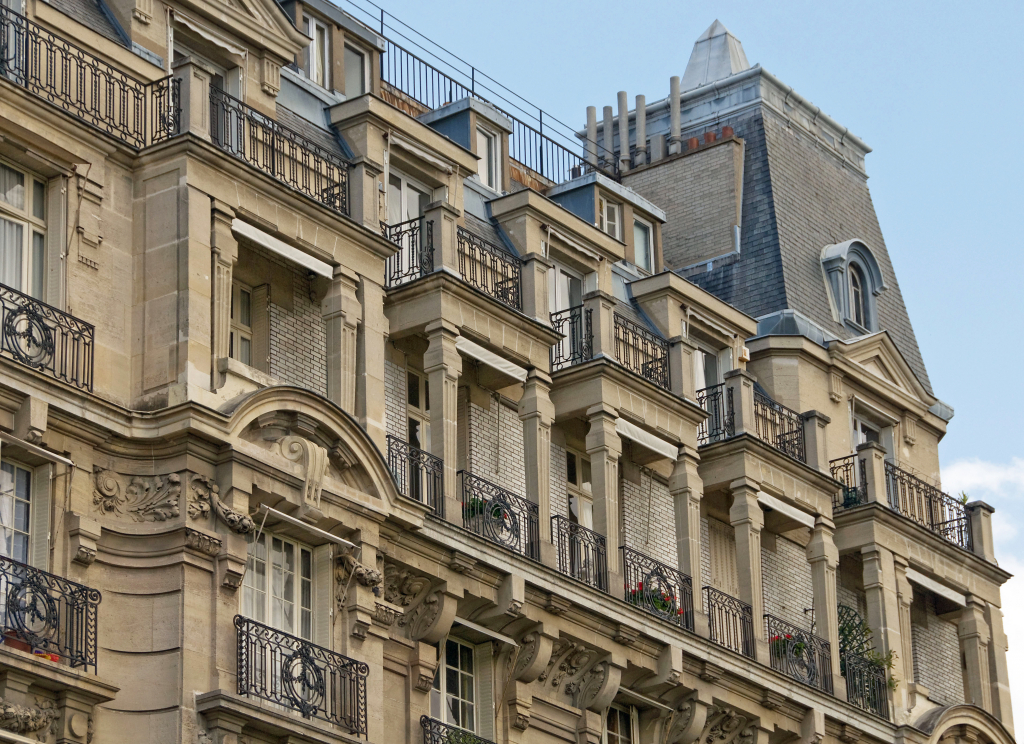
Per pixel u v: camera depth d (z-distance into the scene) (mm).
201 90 39344
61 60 38938
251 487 37688
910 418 58469
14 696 34000
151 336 37844
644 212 54500
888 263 62375
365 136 44969
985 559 57406
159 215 38500
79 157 37812
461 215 47125
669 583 47438
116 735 35500
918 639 55969
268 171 41438
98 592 35750
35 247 37312
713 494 51188
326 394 41219
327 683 38125
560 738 44438
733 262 57875
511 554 43125
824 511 52719
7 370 35250
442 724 41469
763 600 50781
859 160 63688
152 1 41438
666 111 62594
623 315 50500
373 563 39844
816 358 55406
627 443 48844
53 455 35406
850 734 50875
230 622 36781
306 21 46656
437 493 42625
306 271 41688
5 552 35219
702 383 52531
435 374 43406
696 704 46906
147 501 36844
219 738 35719
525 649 43656
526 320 45562
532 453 45312
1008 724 56625
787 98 61656
